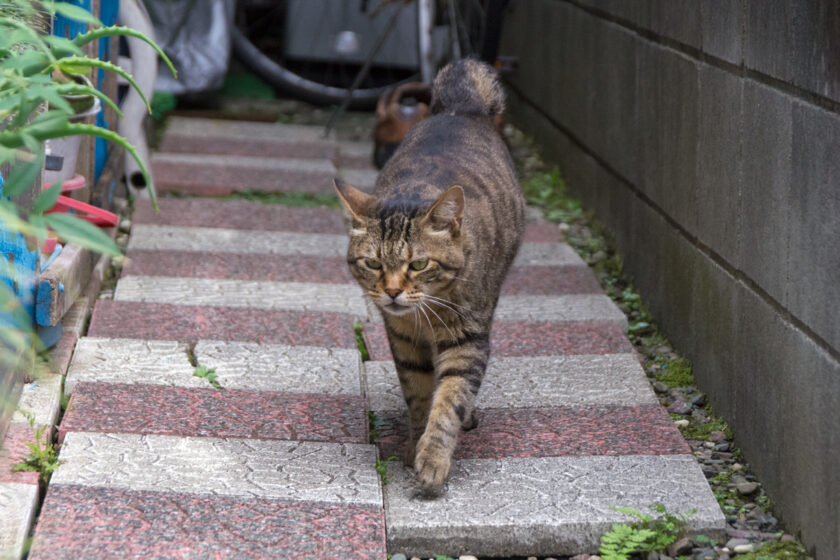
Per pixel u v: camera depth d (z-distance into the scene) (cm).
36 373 356
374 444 361
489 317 355
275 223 621
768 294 343
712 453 375
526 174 753
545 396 402
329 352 437
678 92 457
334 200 678
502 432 370
